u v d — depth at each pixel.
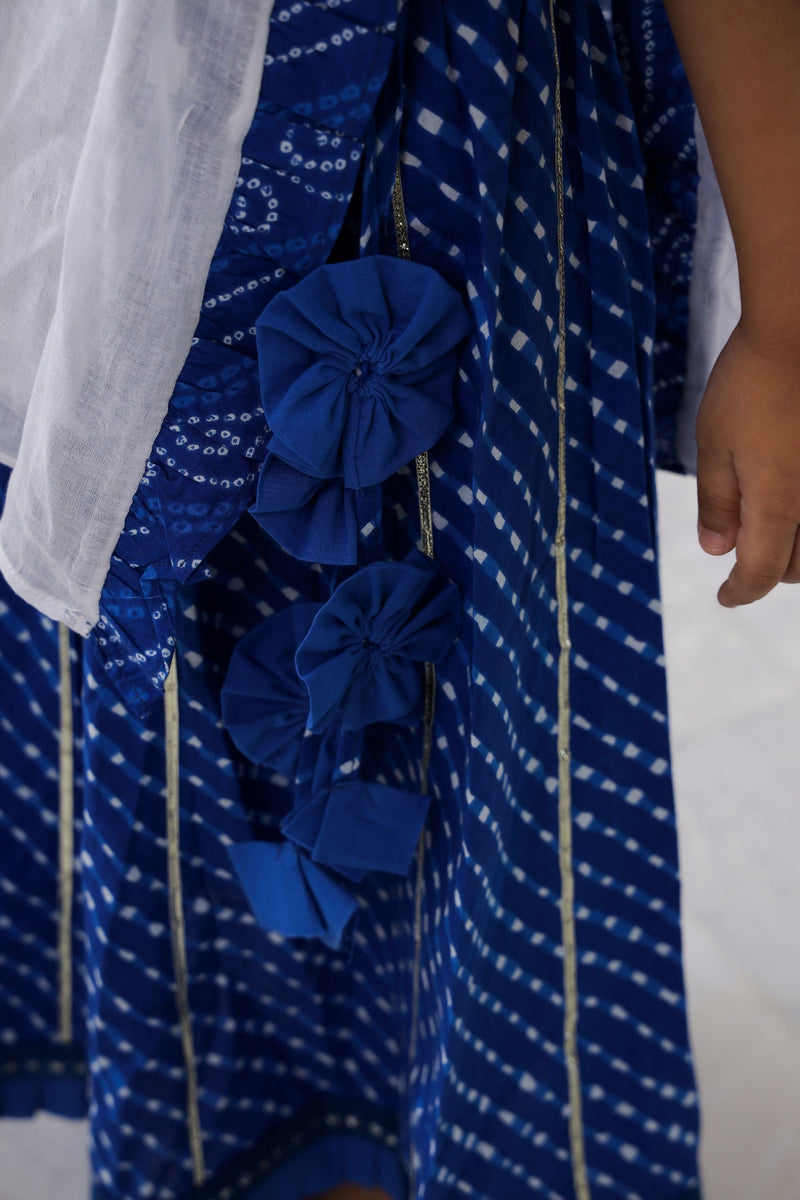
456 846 0.79
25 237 0.65
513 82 0.62
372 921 0.95
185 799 0.83
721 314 0.84
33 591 0.67
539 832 0.85
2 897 1.03
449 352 0.67
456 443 0.70
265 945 0.92
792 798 1.57
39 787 0.98
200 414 0.65
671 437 0.94
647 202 0.82
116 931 0.87
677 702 1.73
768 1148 1.16
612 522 0.78
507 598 0.71
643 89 0.76
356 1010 1.00
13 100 0.62
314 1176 1.08
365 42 0.57
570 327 0.73
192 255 0.60
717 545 0.80
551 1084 0.93
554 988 0.90
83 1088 1.12
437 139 0.63
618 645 0.81
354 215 0.66
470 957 0.80
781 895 1.43
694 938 1.38
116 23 0.55
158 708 0.79
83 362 0.61
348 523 0.69
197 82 0.56
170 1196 0.98
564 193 0.70
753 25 0.58
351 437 0.66
